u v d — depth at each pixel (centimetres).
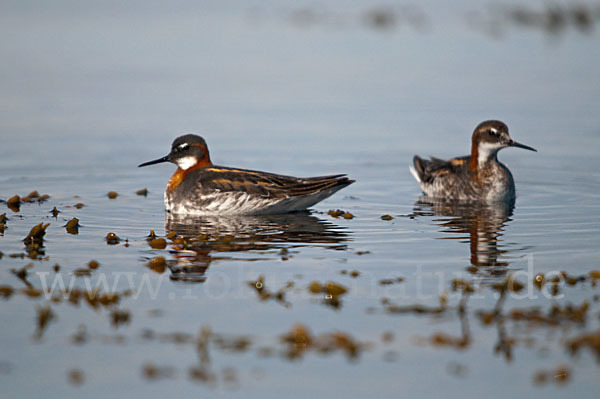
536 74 2836
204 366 786
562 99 2467
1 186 1661
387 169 1873
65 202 1539
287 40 3441
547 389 741
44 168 1822
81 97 2498
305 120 2291
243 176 1476
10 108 2342
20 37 3397
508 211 1477
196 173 1498
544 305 930
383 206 1544
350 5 4259
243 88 2667
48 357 806
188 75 2828
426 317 900
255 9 4134
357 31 3650
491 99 2486
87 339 846
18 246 1198
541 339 838
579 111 2325
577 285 1000
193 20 3847
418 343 834
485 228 1329
